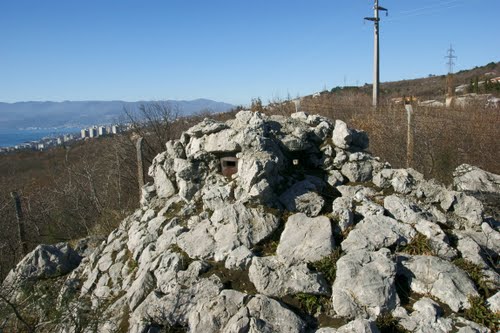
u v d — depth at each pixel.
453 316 3.72
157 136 15.16
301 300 3.98
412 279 4.12
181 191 5.90
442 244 4.45
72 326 4.55
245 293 4.02
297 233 4.59
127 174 13.91
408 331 3.62
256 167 4.88
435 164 9.61
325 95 17.84
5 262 9.09
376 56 16.61
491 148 9.88
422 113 12.23
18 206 9.29
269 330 3.59
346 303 3.81
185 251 4.81
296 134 5.78
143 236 5.71
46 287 5.97
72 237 11.07
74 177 14.16
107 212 11.01
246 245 4.63
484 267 4.29
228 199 5.26
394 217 4.98
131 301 4.59
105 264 5.92
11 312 4.67
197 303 4.07
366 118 11.94
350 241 4.49
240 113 6.04
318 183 5.47
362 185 5.60
